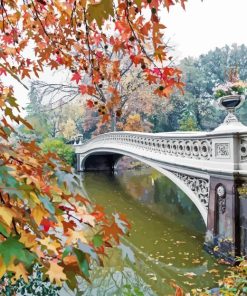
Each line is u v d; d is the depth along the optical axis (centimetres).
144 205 1198
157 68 173
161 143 923
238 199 535
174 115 3406
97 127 3105
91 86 234
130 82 1853
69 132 3272
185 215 1009
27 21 214
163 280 504
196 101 3388
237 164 538
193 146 707
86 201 125
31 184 96
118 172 2528
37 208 91
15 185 85
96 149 2055
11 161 116
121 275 509
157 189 1623
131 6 151
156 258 603
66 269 103
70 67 231
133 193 1496
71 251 97
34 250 90
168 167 849
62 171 130
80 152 2492
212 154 619
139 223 906
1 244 71
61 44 219
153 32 149
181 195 1427
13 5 201
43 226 104
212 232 605
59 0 189
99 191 1544
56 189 118
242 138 536
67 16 193
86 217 114
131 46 176
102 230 117
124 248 132
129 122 2625
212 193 610
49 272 93
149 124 2973
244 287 300
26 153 131
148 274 525
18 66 216
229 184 549
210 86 3894
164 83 177
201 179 685
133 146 1267
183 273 529
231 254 533
